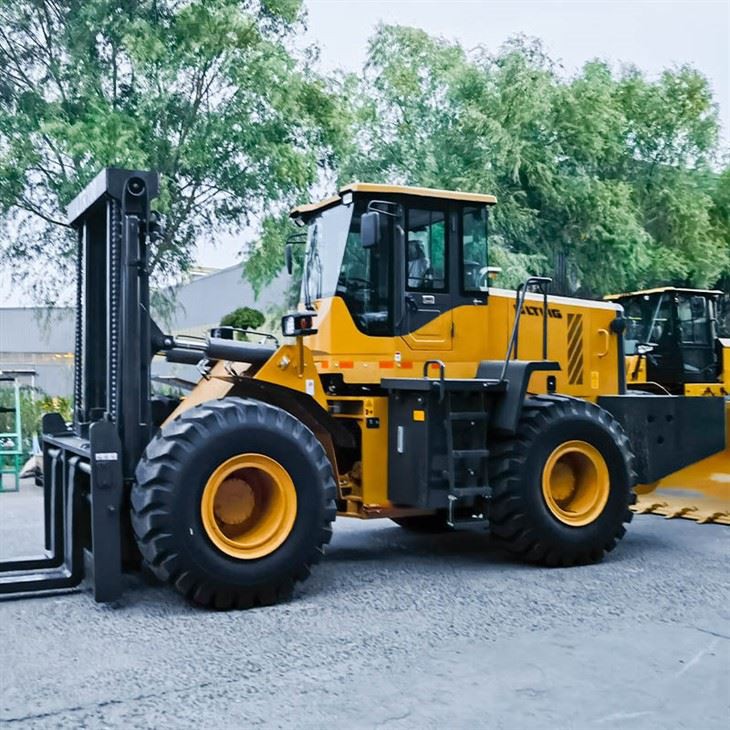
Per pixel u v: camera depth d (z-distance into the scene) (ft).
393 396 20.67
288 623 15.35
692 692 12.05
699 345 46.65
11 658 13.34
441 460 19.70
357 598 17.22
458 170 61.11
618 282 63.87
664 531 25.41
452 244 21.81
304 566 16.94
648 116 71.15
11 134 49.29
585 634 14.71
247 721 10.96
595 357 24.64
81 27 50.11
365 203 21.09
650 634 14.71
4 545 23.02
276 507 16.98
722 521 26.03
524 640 14.37
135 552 18.62
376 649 13.85
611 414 23.85
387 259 20.99
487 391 20.15
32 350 101.76
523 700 11.72
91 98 48.88
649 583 18.62
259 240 53.11
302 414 19.47
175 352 18.17
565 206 61.82
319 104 56.18
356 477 20.81
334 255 21.18
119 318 16.92
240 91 52.44
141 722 10.91
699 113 72.84
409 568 20.31
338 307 20.54
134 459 16.79
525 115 61.52
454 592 17.76
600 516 20.76
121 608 16.29
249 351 18.66
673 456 23.79
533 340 23.13
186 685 12.19
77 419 20.01
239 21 51.19
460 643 14.19
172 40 51.34
